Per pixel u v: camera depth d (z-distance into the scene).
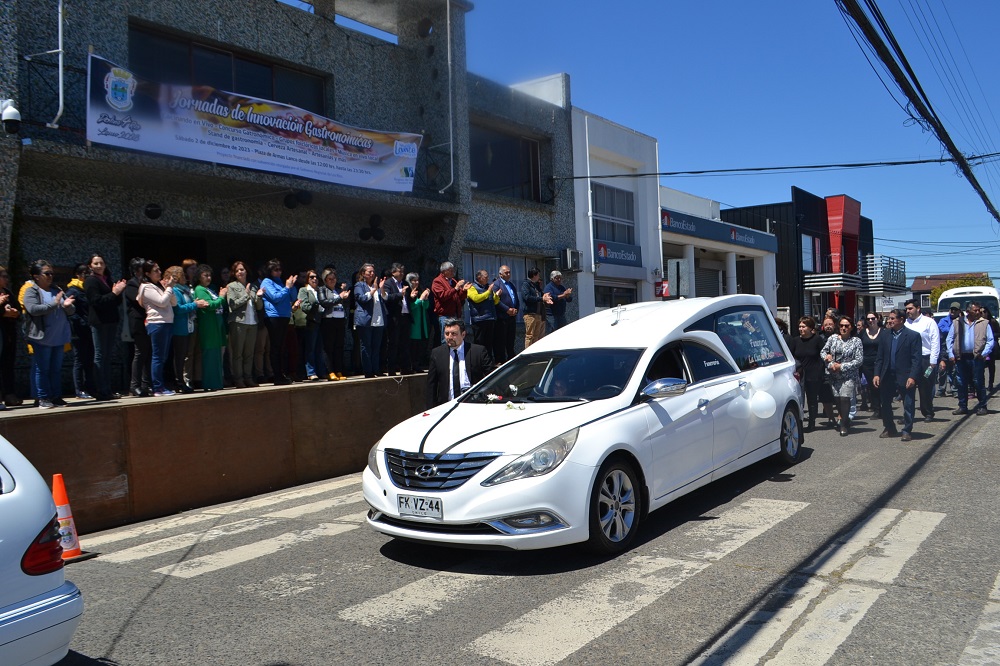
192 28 11.85
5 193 8.95
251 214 12.60
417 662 3.94
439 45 15.12
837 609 4.34
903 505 6.57
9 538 3.30
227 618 4.73
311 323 11.16
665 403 6.37
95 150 9.50
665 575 5.07
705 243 26.44
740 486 7.59
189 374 10.52
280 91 13.41
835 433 10.88
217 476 8.67
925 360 12.91
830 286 36.12
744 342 8.24
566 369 6.73
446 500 5.26
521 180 18.30
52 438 7.28
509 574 5.30
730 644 3.95
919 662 3.65
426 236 15.27
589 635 4.16
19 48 9.88
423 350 12.96
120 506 7.76
